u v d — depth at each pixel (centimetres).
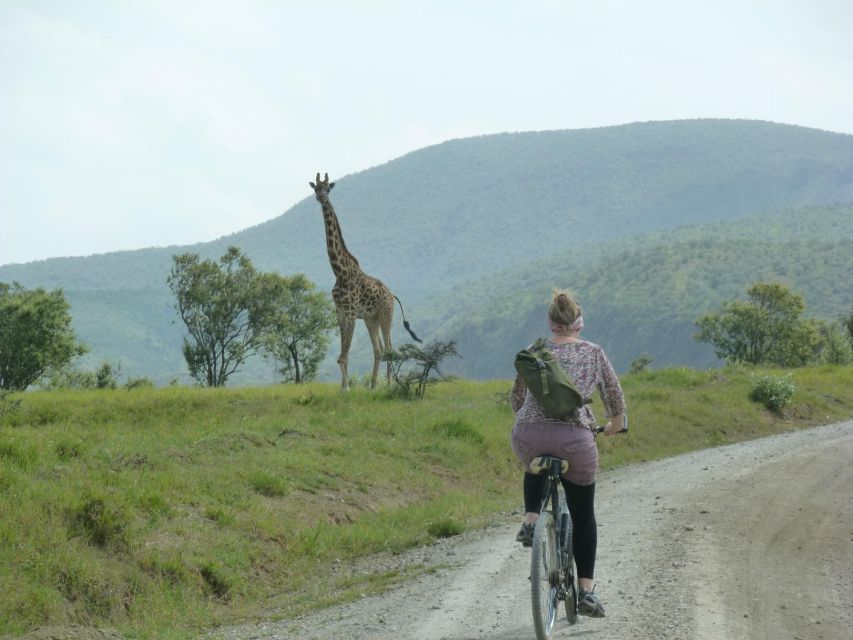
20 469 1226
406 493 1655
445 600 922
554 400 723
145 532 1159
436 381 2730
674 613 816
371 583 1107
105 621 989
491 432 2111
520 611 856
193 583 1098
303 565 1230
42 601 951
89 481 1223
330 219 2638
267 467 1538
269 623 962
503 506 1666
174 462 1462
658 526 1216
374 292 2711
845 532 1177
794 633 773
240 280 4878
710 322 7412
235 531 1254
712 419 2675
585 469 746
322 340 5244
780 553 1055
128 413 2145
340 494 1537
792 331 7175
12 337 4822
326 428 1945
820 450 2019
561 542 755
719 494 1457
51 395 2553
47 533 1058
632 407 2647
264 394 2530
